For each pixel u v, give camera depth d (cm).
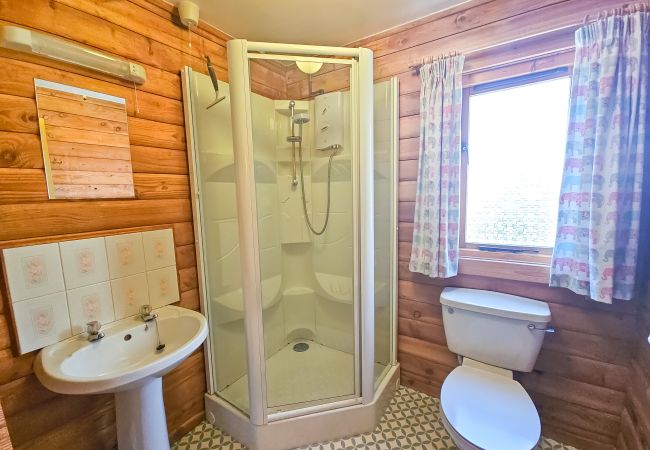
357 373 154
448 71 148
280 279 186
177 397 154
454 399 123
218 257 161
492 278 156
